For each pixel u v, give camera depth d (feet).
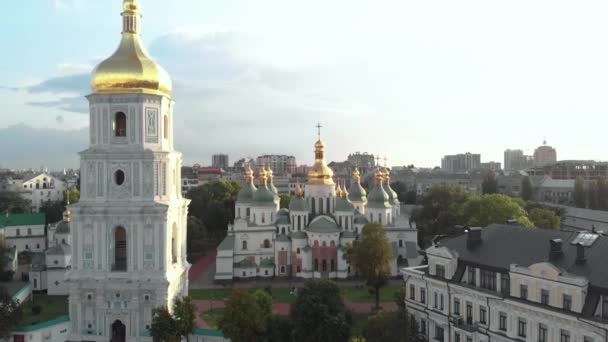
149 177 248.32
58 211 638.53
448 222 499.10
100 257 245.65
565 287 177.17
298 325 233.55
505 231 231.50
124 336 249.75
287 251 450.30
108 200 246.68
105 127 249.34
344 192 474.49
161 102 255.09
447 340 223.51
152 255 246.06
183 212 276.41
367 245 348.38
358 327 301.43
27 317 322.34
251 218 462.19
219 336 258.16
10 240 525.34
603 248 187.11
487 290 208.03
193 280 442.09
